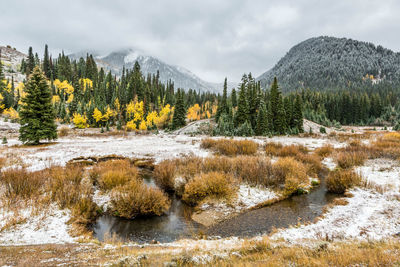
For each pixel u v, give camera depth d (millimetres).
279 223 9266
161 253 5727
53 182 11648
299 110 52031
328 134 47906
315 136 44000
